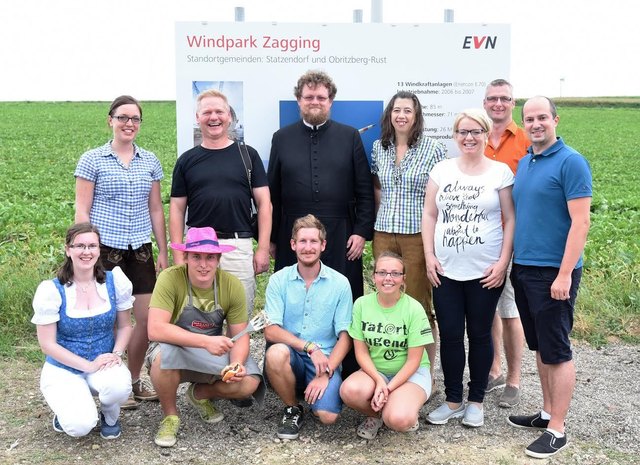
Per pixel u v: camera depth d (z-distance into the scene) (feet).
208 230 15.05
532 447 14.46
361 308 15.85
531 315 14.96
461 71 20.77
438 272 15.78
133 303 17.03
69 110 163.73
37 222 36.45
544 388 15.60
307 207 17.67
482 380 15.88
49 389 14.55
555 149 14.37
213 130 16.74
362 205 17.89
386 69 20.62
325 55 20.43
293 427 15.31
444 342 15.92
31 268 25.63
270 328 15.96
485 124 15.19
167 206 43.52
